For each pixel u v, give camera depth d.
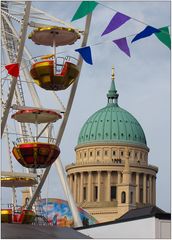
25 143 77.62
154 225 80.00
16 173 90.50
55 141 84.12
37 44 75.06
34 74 74.00
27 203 100.06
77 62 74.69
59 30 72.69
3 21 91.06
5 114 77.31
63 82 73.88
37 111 77.62
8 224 74.12
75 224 115.00
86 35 74.50
